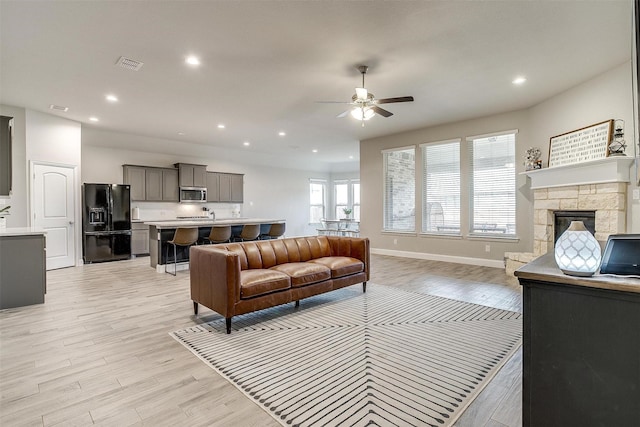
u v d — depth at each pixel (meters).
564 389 1.19
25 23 2.84
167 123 6.23
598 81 3.96
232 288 2.84
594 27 2.94
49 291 4.25
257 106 5.18
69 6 2.60
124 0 2.53
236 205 9.62
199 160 8.79
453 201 6.21
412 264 6.07
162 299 3.90
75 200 6.05
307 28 2.95
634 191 3.55
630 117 3.59
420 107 5.22
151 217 7.88
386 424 1.65
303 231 11.43
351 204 11.82
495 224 5.71
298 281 3.35
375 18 2.79
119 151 7.43
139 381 2.06
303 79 4.09
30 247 3.65
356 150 9.31
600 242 2.04
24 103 5.00
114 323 3.09
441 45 3.26
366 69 3.79
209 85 4.29
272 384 2.03
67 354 2.44
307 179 11.55
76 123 6.04
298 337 2.77
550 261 1.52
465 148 6.00
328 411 1.75
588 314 1.14
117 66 3.71
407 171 6.98
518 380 2.07
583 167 3.98
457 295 4.02
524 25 2.90
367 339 2.72
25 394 1.92
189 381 2.06
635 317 1.07
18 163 5.22
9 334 2.82
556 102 4.65
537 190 4.77
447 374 2.14
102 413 1.74
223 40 3.15
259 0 2.54
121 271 5.55
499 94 4.64
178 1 2.55
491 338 2.73
